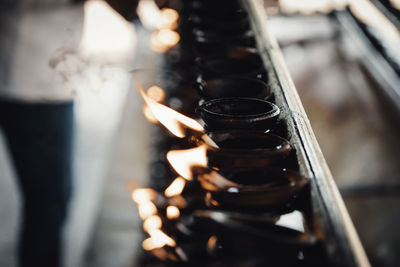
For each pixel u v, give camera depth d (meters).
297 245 0.48
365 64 2.53
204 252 0.60
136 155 2.58
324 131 2.35
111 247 2.04
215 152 0.54
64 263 1.91
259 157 0.53
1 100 1.26
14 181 2.33
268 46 0.75
